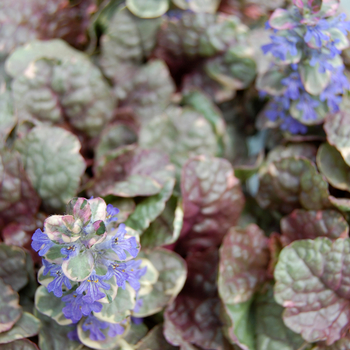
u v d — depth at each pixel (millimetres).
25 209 407
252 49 448
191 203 413
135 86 453
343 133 412
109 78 453
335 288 394
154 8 441
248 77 453
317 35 396
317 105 418
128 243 353
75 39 467
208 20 445
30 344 386
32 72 426
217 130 447
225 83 456
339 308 394
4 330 382
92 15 454
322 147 418
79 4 455
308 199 414
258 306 408
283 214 429
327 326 392
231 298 401
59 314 374
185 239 425
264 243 416
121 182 410
